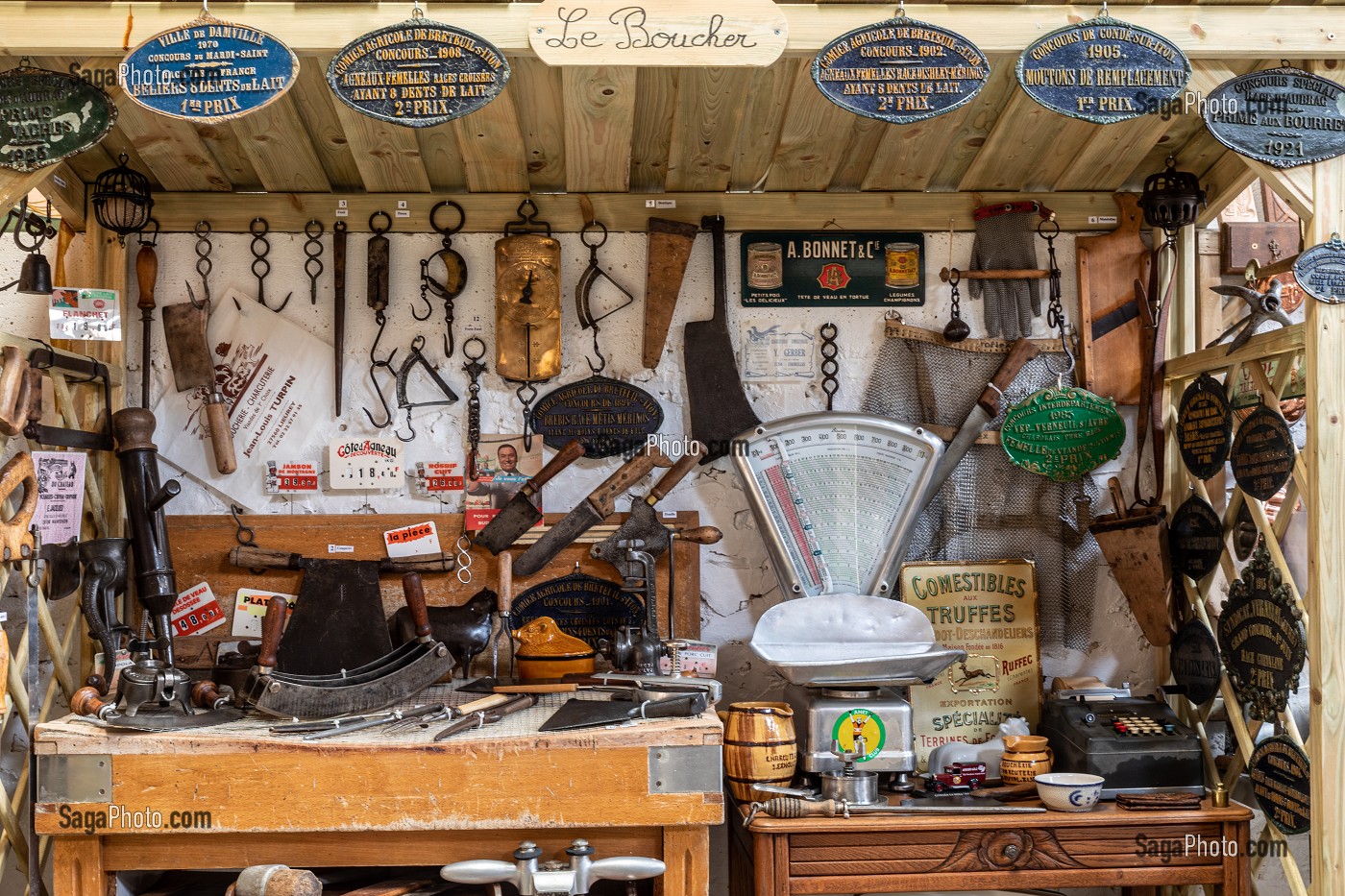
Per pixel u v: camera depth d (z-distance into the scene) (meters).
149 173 3.13
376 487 3.22
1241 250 3.29
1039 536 3.29
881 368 3.30
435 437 3.25
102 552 2.84
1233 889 2.62
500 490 3.21
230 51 2.24
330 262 3.27
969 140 3.09
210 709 2.64
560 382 3.27
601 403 3.25
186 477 3.21
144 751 2.35
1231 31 2.36
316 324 3.25
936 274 3.33
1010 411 3.25
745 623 3.28
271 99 2.24
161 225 3.22
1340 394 2.38
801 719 2.88
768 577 3.28
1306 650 2.62
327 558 3.17
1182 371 3.15
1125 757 2.78
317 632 3.01
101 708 2.49
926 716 3.17
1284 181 2.41
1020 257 3.29
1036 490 3.30
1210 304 3.30
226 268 3.24
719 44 2.28
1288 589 2.67
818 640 3.00
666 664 3.01
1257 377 2.76
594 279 3.28
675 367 3.29
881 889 2.60
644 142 3.06
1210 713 3.11
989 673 3.20
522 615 3.17
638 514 3.16
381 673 2.72
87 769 2.35
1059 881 2.62
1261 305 2.71
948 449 3.22
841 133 3.02
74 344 3.12
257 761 2.36
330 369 3.24
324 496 3.23
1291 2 2.38
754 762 2.74
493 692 2.79
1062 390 3.24
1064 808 2.63
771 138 3.05
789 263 3.31
